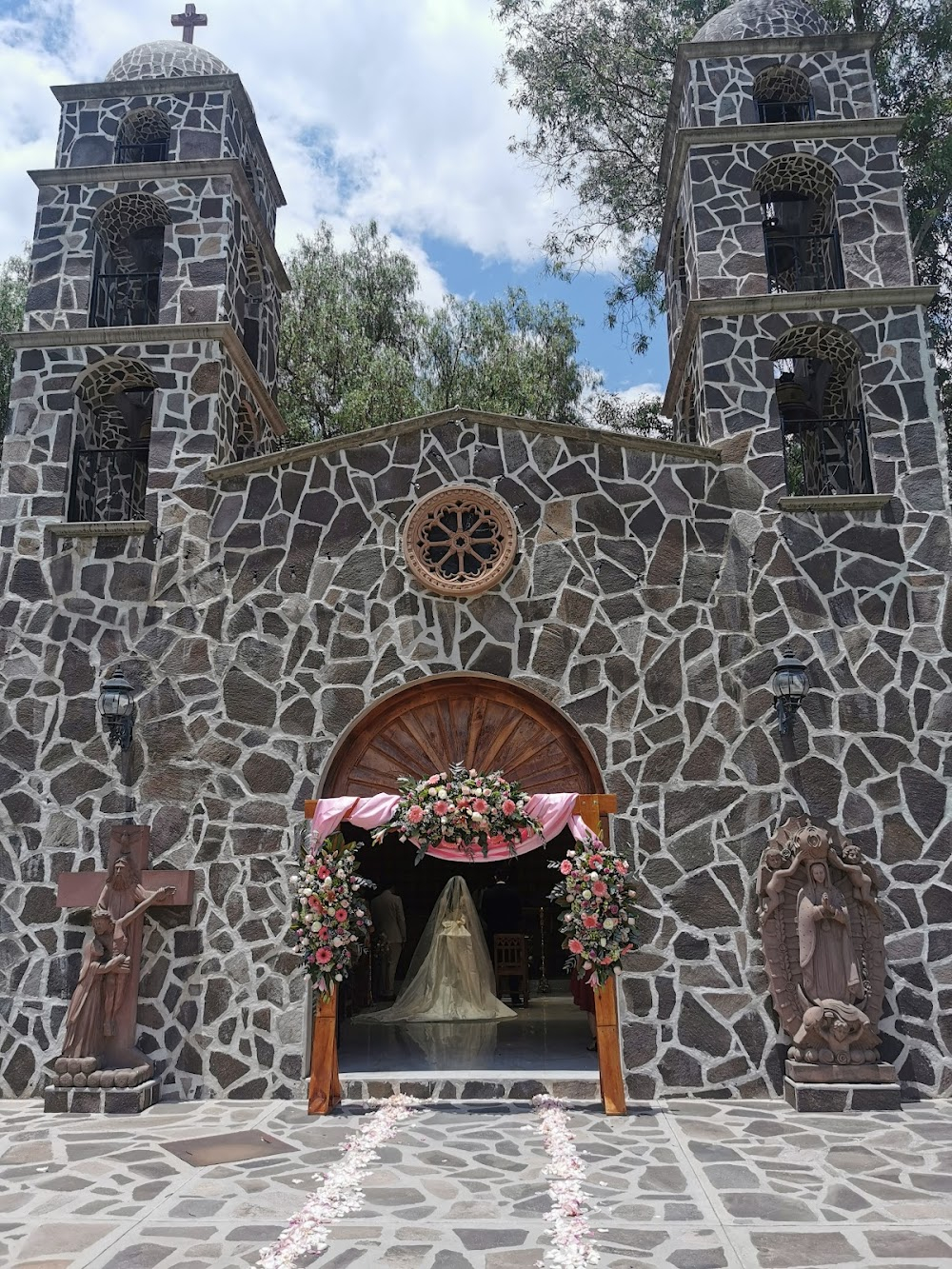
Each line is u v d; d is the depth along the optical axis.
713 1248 5.83
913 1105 8.91
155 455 11.18
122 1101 8.98
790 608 10.32
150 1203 6.61
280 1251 5.75
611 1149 7.75
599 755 10.08
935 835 9.70
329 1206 6.46
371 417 20.80
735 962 9.52
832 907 9.23
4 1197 6.76
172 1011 9.69
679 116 12.89
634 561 10.55
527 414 21.45
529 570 10.59
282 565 10.75
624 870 9.24
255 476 11.02
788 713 9.79
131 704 10.16
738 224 11.59
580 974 9.41
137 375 11.91
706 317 11.21
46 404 11.49
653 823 9.89
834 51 12.19
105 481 12.93
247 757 10.27
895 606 10.27
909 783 9.83
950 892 9.56
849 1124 8.34
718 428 10.90
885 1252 5.77
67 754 10.41
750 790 9.89
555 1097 9.39
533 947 18.09
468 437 10.95
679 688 10.20
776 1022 9.39
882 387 10.89
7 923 10.05
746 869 9.73
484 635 10.45
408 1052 10.84
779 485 10.66
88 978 9.37
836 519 10.54
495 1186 6.93
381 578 10.66
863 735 9.96
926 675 10.08
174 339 11.56
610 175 19.66
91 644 10.68
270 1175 7.20
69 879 9.92
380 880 18.78
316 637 10.54
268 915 9.87
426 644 10.48
